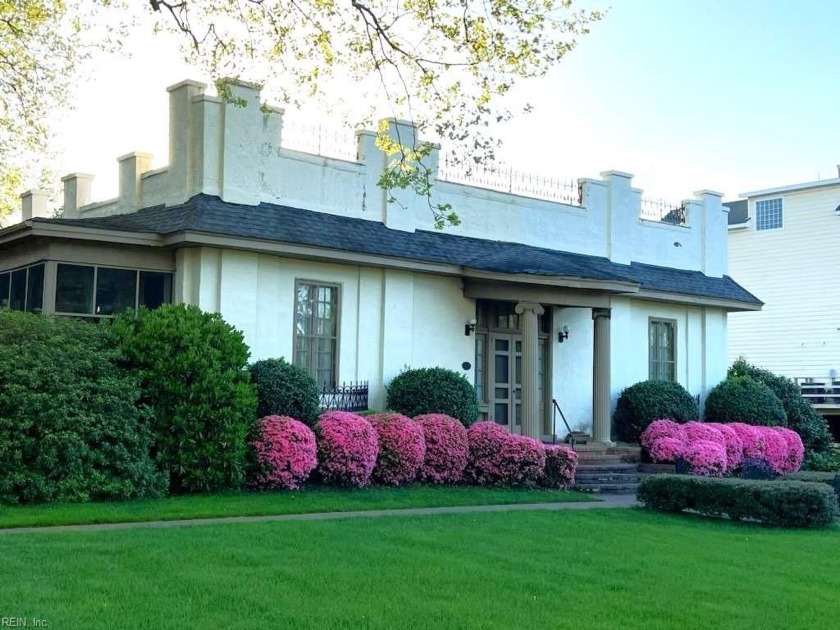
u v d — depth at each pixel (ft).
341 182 65.77
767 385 90.48
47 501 43.62
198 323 50.85
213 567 30.22
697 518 49.39
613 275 71.10
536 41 50.90
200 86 61.21
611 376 80.23
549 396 75.25
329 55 54.65
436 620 25.43
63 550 31.83
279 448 51.26
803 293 127.85
